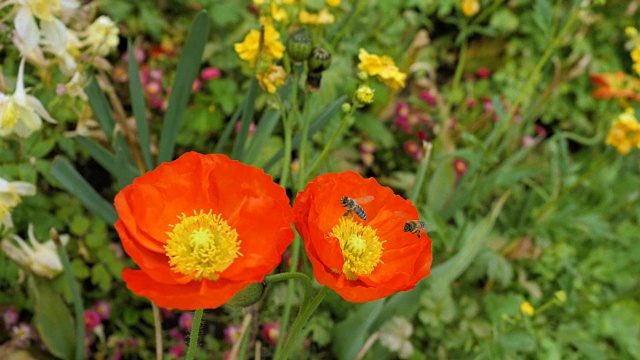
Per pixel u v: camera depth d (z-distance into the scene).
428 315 0.67
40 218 0.65
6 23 0.59
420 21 0.96
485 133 0.94
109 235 0.72
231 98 0.82
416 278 0.38
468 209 0.86
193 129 0.80
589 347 0.72
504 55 1.09
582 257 0.85
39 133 0.64
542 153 0.97
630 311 0.79
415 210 0.40
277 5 0.61
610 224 0.87
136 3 0.84
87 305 0.68
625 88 1.01
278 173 0.74
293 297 0.64
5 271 0.62
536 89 1.01
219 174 0.38
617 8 1.13
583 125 1.06
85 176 0.76
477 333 0.70
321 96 0.77
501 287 0.79
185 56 0.58
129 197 0.37
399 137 0.94
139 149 0.72
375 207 0.40
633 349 0.76
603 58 1.13
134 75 0.59
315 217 0.37
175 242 0.38
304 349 0.67
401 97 0.99
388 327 0.64
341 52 0.83
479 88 1.06
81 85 0.59
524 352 0.72
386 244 0.40
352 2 0.89
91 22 0.72
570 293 0.68
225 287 0.35
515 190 0.87
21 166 0.63
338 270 0.37
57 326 0.59
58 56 0.60
